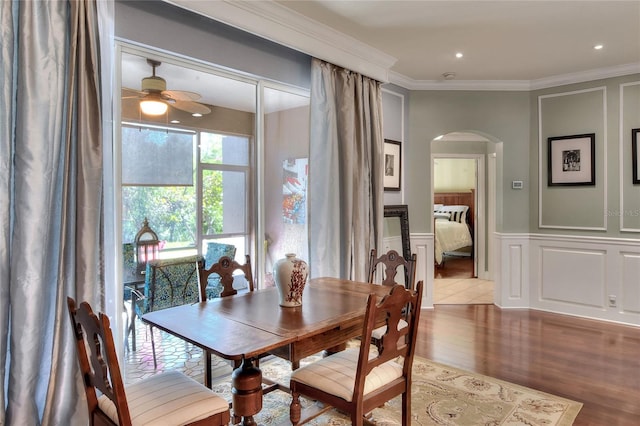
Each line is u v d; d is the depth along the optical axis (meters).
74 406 2.05
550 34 3.40
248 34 3.06
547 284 4.70
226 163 3.09
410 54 3.88
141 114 2.57
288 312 2.04
